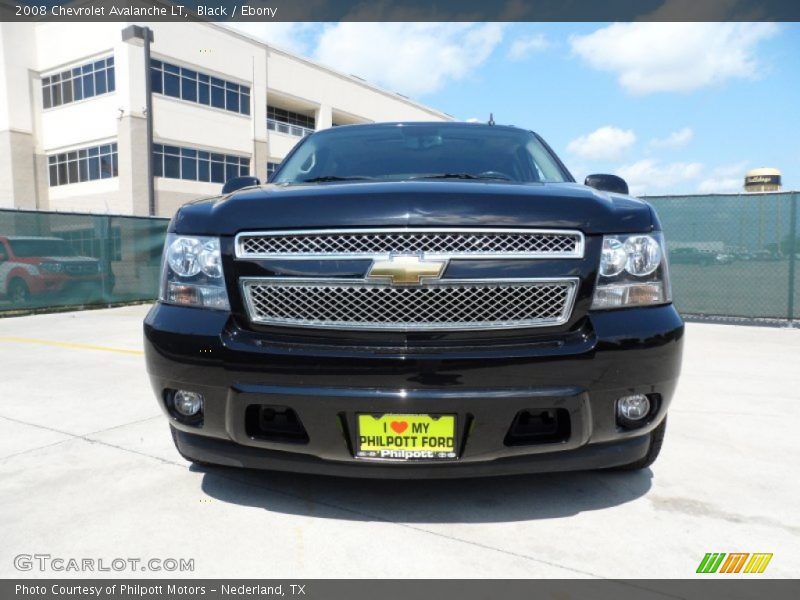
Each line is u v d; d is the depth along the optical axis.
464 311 1.91
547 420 1.98
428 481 2.46
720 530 2.06
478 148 3.27
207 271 2.06
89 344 6.41
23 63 27.95
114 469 2.59
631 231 2.04
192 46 27.88
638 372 1.94
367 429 1.90
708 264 9.02
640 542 1.97
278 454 2.00
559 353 1.88
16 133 27.88
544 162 3.21
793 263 8.48
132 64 25.30
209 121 28.95
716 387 4.33
